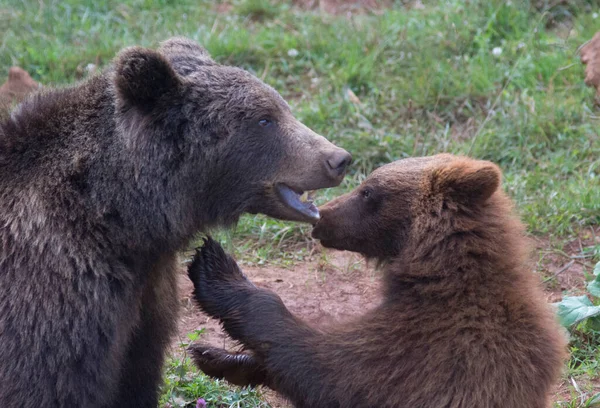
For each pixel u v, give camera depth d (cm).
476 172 966
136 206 945
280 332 1008
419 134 1753
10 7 2261
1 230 916
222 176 994
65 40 2152
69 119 959
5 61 2031
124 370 1054
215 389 1170
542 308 1005
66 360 905
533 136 1730
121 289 952
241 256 1504
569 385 1168
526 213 1536
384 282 1037
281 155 1010
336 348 981
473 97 1855
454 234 972
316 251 1531
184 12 2298
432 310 964
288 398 1016
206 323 1341
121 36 2156
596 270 1287
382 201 1046
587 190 1570
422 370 940
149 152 945
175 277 1079
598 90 1811
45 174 934
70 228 919
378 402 955
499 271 973
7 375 888
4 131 962
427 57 1956
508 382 934
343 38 2080
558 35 2033
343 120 1780
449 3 2183
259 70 2000
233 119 983
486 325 946
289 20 2244
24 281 898
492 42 2047
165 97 954
